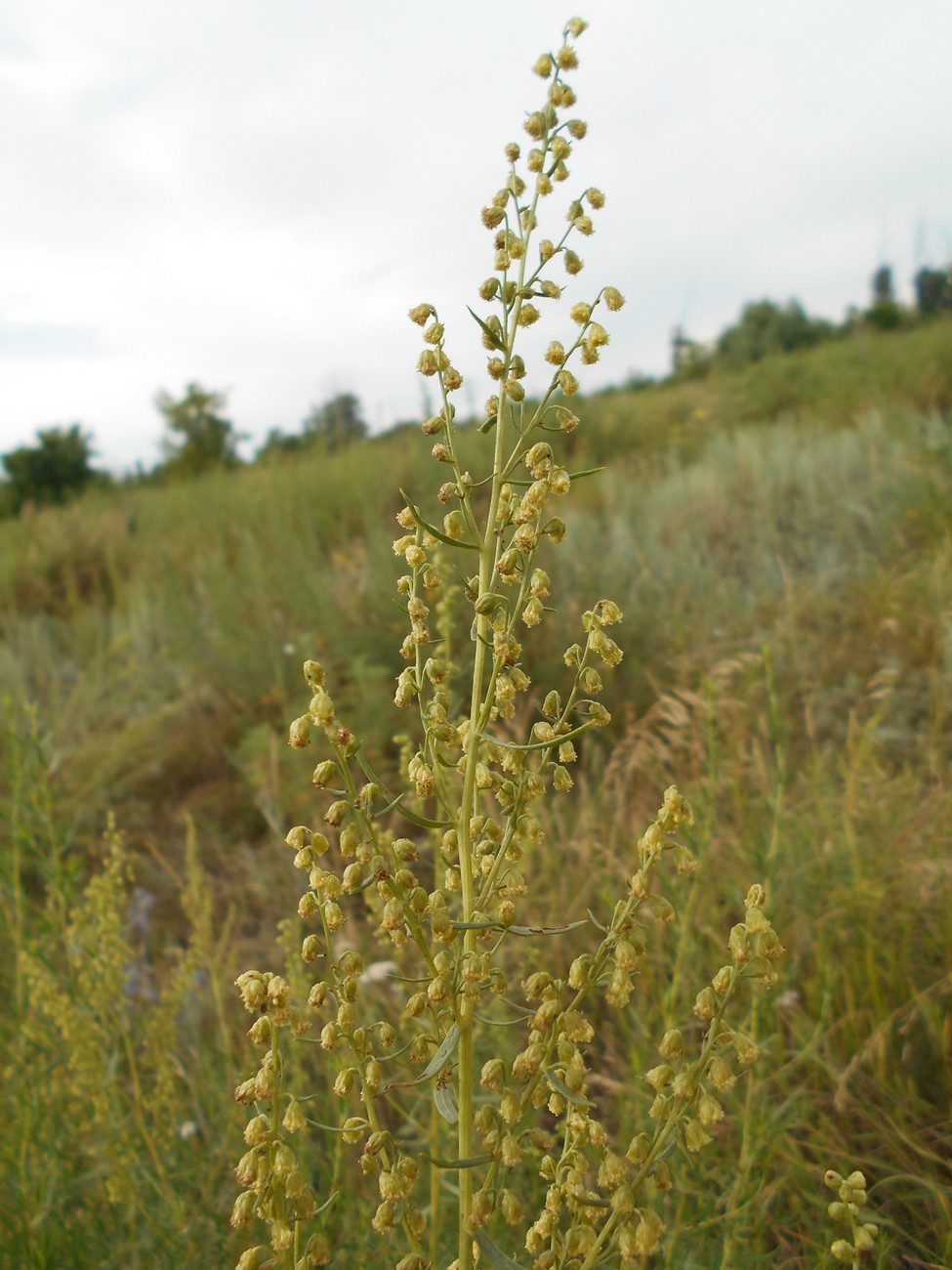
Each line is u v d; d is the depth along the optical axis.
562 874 3.18
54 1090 2.23
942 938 2.58
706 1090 1.13
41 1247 1.83
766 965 1.11
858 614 5.23
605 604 1.28
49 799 2.63
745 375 13.64
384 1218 1.16
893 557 5.90
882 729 3.98
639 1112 2.06
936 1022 2.36
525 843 1.33
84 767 4.98
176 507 10.76
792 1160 2.03
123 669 6.59
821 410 10.77
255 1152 1.12
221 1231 1.96
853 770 3.18
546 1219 1.22
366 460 9.90
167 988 2.62
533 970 2.65
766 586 5.71
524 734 3.84
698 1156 1.87
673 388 16.69
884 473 6.93
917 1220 1.99
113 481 16.50
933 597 4.85
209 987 3.08
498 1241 1.81
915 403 9.27
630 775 3.66
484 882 1.30
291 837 1.20
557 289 1.25
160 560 8.02
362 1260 1.78
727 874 2.94
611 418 12.29
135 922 3.27
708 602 5.54
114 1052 2.30
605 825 3.40
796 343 18.78
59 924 2.57
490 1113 1.20
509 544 1.29
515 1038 2.54
